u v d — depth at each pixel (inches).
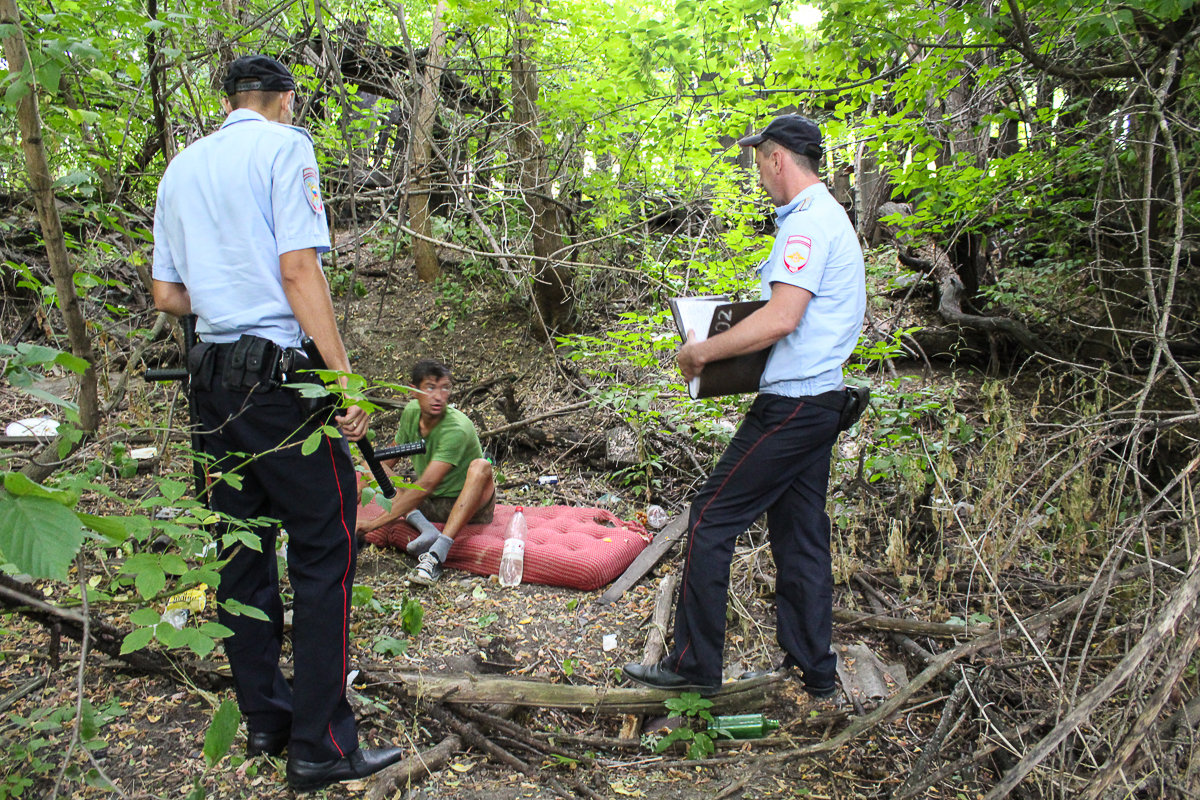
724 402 169.2
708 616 96.5
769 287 97.3
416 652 111.3
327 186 189.3
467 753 91.7
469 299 279.1
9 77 86.6
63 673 99.1
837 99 165.0
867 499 145.2
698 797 86.7
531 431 199.0
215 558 73.0
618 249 253.0
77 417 63.4
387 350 260.4
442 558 136.0
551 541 141.5
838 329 94.7
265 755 86.9
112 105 149.2
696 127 189.5
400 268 307.3
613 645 116.2
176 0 139.0
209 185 78.4
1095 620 80.0
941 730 93.0
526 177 227.1
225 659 101.1
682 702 97.8
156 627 59.0
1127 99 140.5
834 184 284.4
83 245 155.0
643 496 174.2
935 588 129.2
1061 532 129.4
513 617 123.6
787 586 101.0
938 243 216.5
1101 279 168.2
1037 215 204.5
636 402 172.4
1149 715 67.4
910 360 220.8
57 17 105.1
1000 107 194.7
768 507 98.2
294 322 81.7
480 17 172.2
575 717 100.3
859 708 101.0
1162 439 143.1
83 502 139.5
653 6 175.0
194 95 162.4
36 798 79.6
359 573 137.0
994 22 135.9
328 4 187.3
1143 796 81.3
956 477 142.3
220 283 78.4
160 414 180.4
